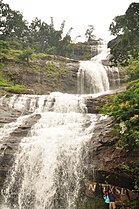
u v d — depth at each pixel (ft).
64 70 89.40
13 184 40.47
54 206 38.47
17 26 141.38
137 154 36.55
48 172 40.09
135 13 66.80
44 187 39.50
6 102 61.82
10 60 85.61
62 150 40.91
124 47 69.41
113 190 37.17
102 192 37.35
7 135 44.24
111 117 43.27
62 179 39.42
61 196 38.75
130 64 90.68
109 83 89.71
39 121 48.42
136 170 35.70
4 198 40.29
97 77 91.61
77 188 38.42
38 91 81.00
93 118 47.96
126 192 36.55
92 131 41.81
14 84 81.25
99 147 38.65
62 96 64.13
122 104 41.86
